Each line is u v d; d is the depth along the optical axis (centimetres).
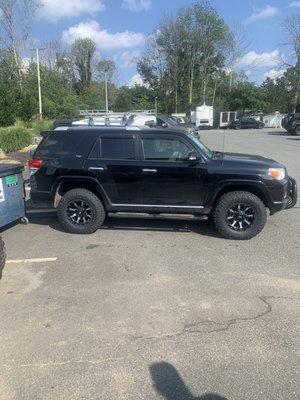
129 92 8969
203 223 742
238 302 439
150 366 334
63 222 682
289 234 677
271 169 636
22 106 2859
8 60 4406
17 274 518
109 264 549
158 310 423
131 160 661
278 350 354
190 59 6731
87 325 396
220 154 710
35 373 326
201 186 646
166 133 656
